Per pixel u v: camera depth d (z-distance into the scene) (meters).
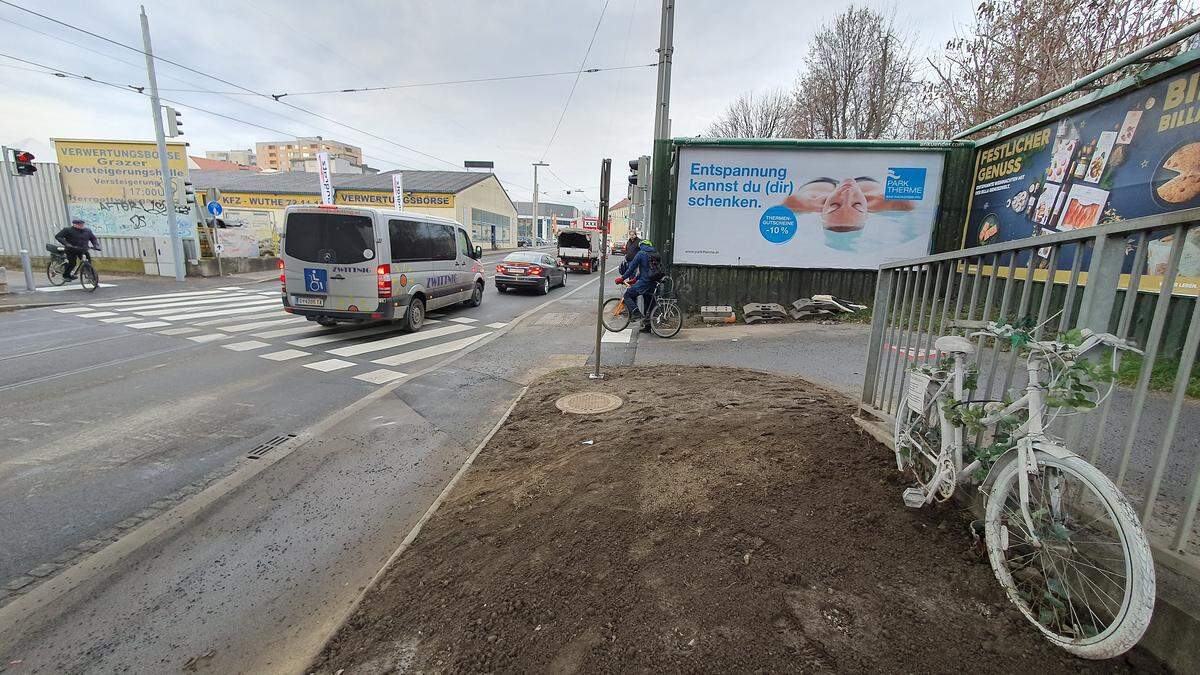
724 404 4.78
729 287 10.84
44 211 18.58
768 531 2.63
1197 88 5.30
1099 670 1.82
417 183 45.09
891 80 19.33
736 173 10.38
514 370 7.29
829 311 10.20
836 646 1.95
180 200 18.66
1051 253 2.28
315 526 3.41
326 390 6.30
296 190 43.78
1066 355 2.06
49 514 3.50
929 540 2.49
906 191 10.06
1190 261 5.21
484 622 2.24
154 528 3.36
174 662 2.31
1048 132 7.59
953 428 2.53
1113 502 1.78
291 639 2.43
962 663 1.86
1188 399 4.61
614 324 10.04
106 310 11.55
